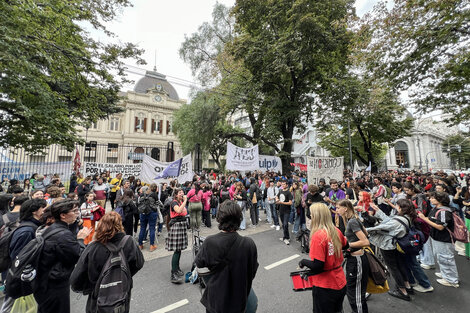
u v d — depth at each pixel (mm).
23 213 2658
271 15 13883
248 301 2227
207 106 19234
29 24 5680
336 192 6695
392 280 4086
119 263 2006
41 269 2174
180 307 3260
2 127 7648
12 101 6801
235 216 2047
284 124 17234
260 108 18016
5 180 10023
